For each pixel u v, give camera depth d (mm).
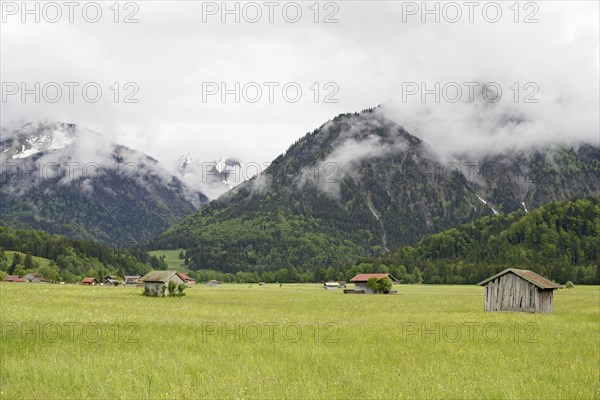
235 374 19953
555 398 16844
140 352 25641
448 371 21250
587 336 35281
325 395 17031
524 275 63812
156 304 72438
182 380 18906
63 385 18156
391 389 17797
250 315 53688
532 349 28953
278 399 16484
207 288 176875
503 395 17250
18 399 16328
